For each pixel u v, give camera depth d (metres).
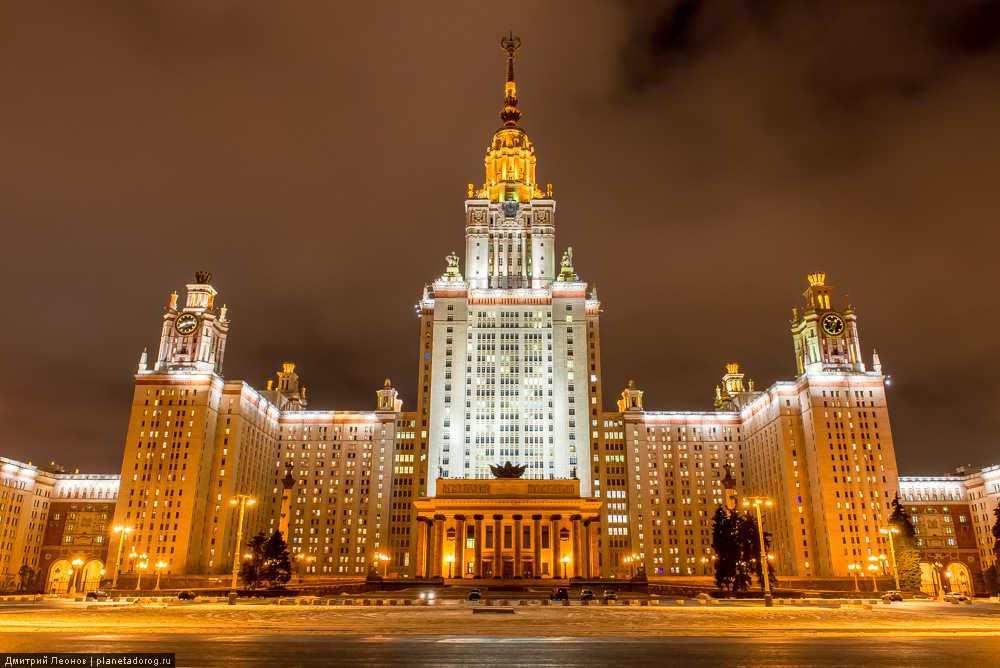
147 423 176.00
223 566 170.25
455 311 198.88
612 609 68.88
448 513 149.75
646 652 34.66
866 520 166.38
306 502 199.50
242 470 183.00
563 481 153.88
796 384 184.88
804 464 178.12
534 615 60.31
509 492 153.12
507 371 195.62
